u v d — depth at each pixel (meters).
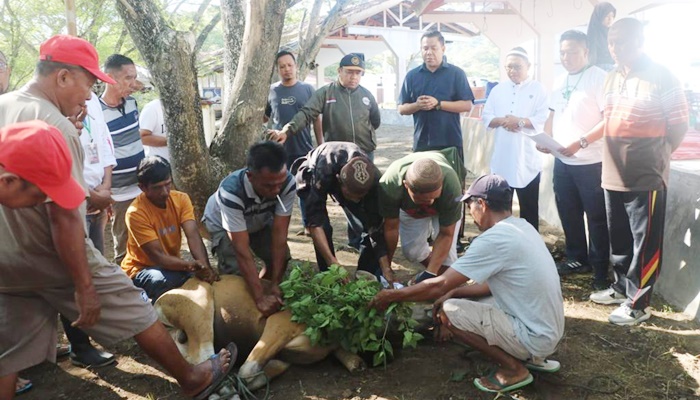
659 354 3.47
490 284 3.11
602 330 3.81
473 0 10.59
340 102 5.37
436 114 5.19
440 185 3.30
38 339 2.68
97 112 3.95
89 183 3.85
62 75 2.51
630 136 3.70
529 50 13.52
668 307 4.11
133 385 3.29
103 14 11.01
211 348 3.28
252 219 3.80
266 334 3.27
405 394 3.12
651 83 3.62
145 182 3.69
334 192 3.99
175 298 3.44
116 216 4.91
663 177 3.71
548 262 2.99
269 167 3.20
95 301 2.54
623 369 3.33
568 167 4.56
